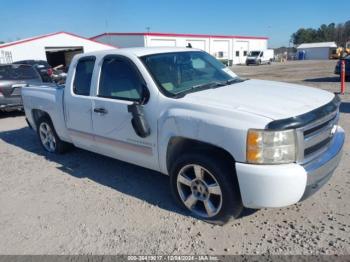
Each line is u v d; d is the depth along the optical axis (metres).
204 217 3.53
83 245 3.24
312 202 3.77
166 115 3.56
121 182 4.66
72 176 4.98
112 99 4.23
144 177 4.79
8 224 3.72
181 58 4.38
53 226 3.62
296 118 2.95
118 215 3.75
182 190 3.70
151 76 3.83
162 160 3.78
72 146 6.03
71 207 4.01
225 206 3.29
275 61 59.31
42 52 32.06
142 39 43.06
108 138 4.41
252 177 2.96
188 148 3.66
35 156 6.05
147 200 4.07
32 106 6.05
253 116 2.97
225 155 3.31
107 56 4.39
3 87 9.68
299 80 18.19
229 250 3.05
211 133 3.18
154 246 3.16
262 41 62.41
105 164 5.39
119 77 4.20
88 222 3.65
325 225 3.33
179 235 3.31
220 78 4.41
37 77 10.67
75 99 4.80
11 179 5.02
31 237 3.44
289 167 2.91
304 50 74.50
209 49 52.19
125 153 4.26
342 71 11.45
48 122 5.84
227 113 3.11
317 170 3.04
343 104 9.32
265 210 3.66
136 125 3.79
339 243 3.04
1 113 10.85
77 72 4.89
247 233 3.28
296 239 3.14
